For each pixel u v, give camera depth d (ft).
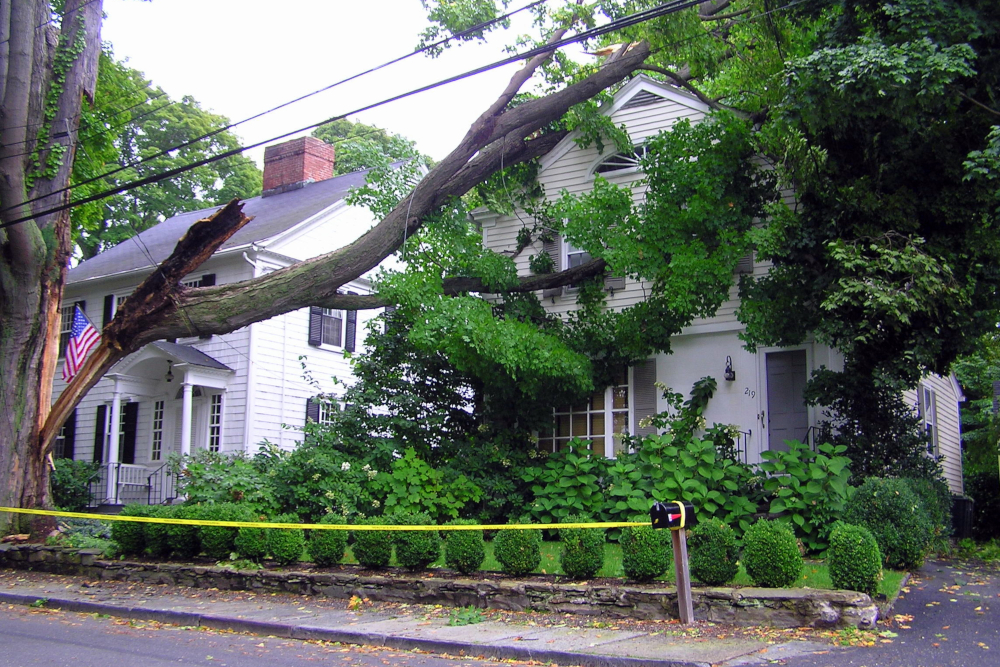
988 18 33.99
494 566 32.53
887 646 21.68
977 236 36.78
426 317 41.78
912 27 33.73
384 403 46.29
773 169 43.96
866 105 34.88
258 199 88.17
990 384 83.92
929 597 28.22
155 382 71.05
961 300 34.83
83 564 37.50
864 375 40.45
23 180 45.01
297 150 86.69
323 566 32.78
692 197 42.04
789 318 39.81
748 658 20.58
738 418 46.21
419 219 43.88
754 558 25.52
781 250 38.73
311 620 26.66
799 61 34.83
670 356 48.60
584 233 43.52
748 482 38.88
